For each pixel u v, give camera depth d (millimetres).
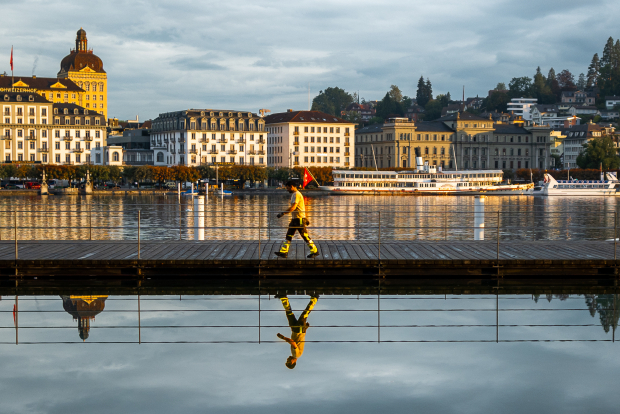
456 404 13438
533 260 28750
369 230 61844
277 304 23266
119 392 14078
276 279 28547
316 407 13273
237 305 23078
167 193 174250
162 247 32844
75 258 28781
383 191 180000
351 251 31516
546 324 20078
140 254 30250
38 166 180500
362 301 23922
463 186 185000
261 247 32906
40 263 28203
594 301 24031
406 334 18750
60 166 183125
